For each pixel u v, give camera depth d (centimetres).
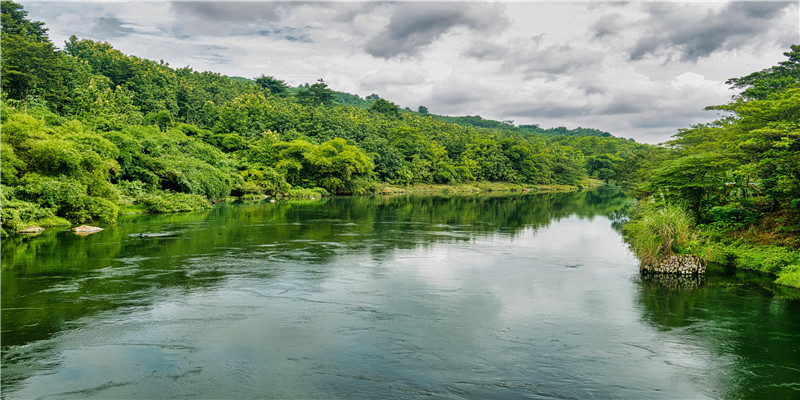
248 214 4244
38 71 6216
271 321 1272
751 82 4250
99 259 2056
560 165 13162
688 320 1325
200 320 1273
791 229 2136
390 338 1158
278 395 874
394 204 5900
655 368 1012
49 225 2997
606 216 4506
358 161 8381
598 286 1698
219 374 955
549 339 1166
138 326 1221
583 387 922
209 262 2033
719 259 2138
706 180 2556
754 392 911
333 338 1155
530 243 2705
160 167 4756
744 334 1216
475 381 938
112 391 881
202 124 10019
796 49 4131
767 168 2322
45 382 910
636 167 6412
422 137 11669
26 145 3092
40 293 1510
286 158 7800
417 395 880
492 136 14512
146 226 3219
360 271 1895
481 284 1705
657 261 1936
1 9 7525
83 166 3384
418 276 1820
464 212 4791
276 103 12688
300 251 2334
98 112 6381
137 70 10400
